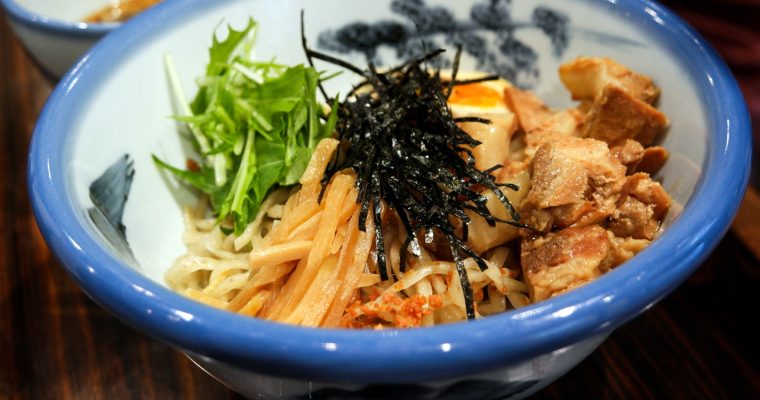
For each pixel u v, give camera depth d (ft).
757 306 1.05
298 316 0.92
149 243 1.03
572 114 1.10
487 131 1.06
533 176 0.98
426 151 1.03
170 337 0.76
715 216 0.81
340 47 1.23
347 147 1.08
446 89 1.17
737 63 1.73
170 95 1.12
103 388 1.01
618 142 1.05
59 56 1.29
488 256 1.01
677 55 1.01
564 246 0.92
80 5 1.53
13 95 1.46
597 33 1.11
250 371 0.75
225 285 1.02
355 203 0.98
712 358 1.01
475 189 1.01
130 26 1.07
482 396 0.83
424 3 1.19
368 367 0.73
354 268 0.96
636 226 0.95
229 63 1.16
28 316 1.09
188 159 1.13
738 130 0.89
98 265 0.79
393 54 1.23
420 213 0.97
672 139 1.01
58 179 0.88
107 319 1.08
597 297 0.75
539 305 0.75
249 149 1.09
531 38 1.17
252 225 1.07
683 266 0.78
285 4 1.19
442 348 0.73
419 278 0.97
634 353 1.02
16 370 1.03
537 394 0.99
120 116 1.04
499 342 0.73
